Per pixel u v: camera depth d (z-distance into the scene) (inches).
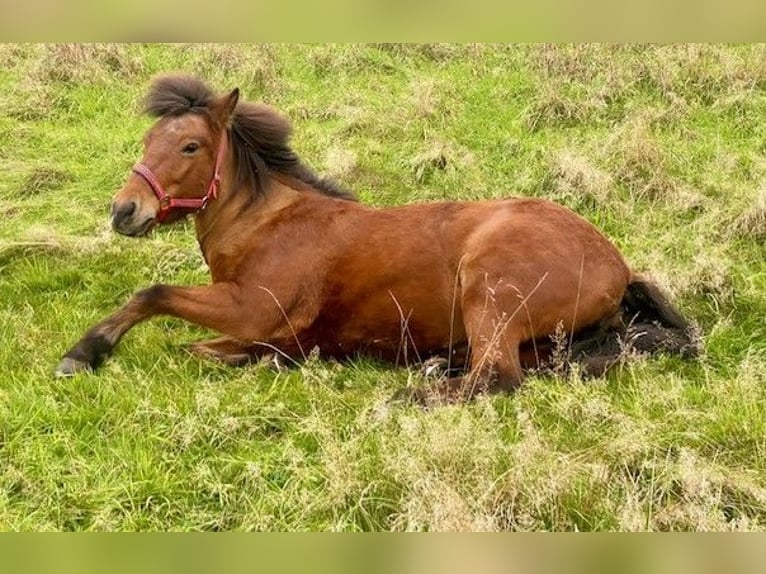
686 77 323.9
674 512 138.8
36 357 191.6
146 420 165.0
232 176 195.6
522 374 177.6
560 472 142.8
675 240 236.8
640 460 151.6
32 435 162.1
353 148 295.3
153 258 240.5
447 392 171.6
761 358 190.9
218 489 147.8
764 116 303.9
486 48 359.6
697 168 278.4
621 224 250.7
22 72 353.1
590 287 180.9
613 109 314.3
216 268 197.0
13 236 254.8
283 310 189.3
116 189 280.7
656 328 190.1
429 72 354.0
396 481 144.7
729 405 165.3
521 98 328.2
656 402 167.6
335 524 139.4
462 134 305.4
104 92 343.3
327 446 151.8
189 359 192.5
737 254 232.8
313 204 196.7
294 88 342.6
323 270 189.3
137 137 309.3
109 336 187.8
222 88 339.6
